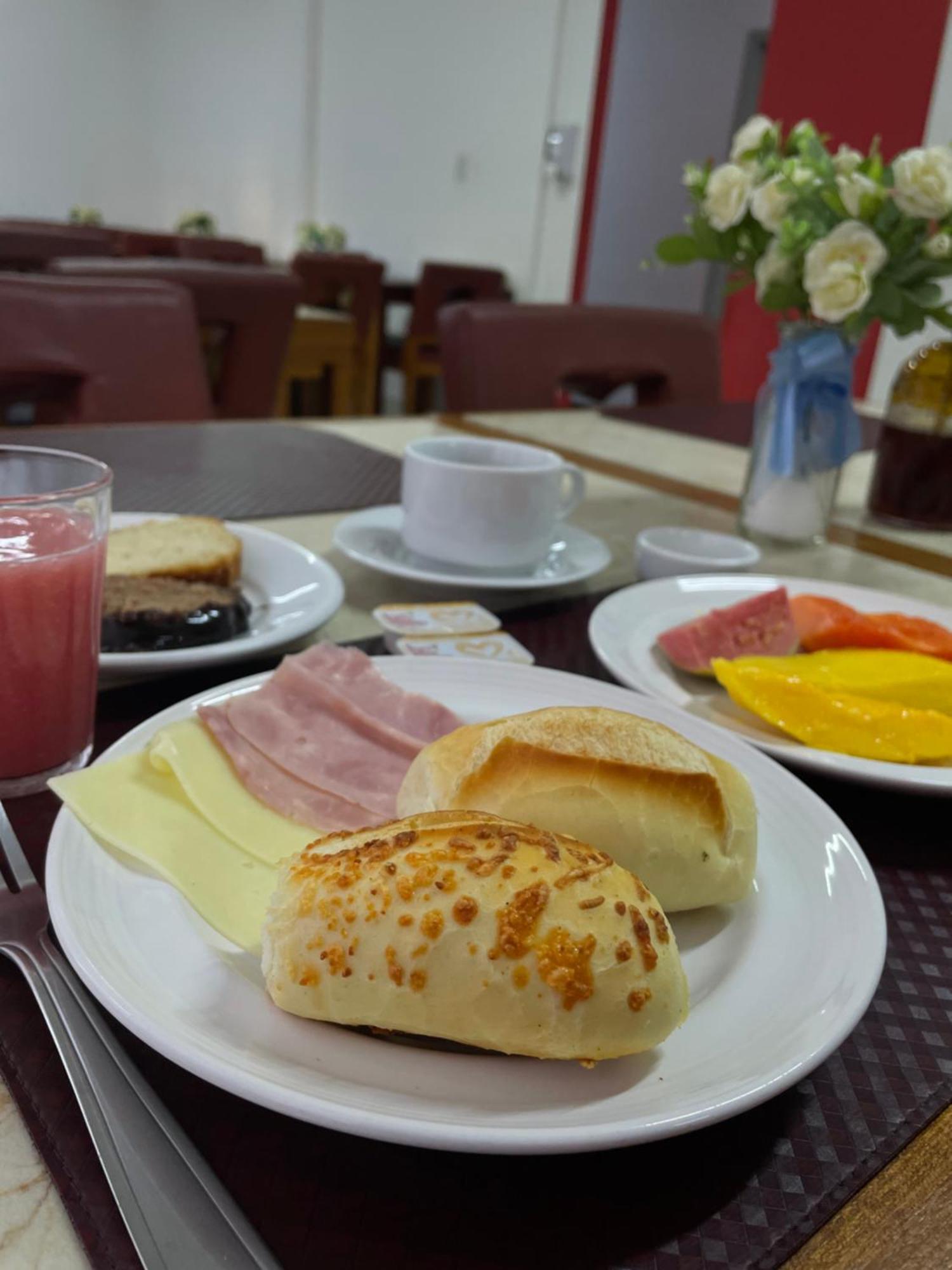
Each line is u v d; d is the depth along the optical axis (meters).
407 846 0.30
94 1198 0.25
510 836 0.30
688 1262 0.25
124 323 1.34
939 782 0.48
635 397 1.97
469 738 0.39
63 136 6.76
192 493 0.92
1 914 0.34
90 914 0.32
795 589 0.77
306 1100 0.25
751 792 0.40
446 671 0.54
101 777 0.40
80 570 0.43
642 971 0.28
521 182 4.50
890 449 1.08
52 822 0.42
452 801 0.37
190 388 1.39
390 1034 0.30
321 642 0.56
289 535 0.85
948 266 0.90
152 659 0.52
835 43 3.01
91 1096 0.27
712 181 0.97
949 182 0.86
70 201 6.94
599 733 0.38
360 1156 0.28
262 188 6.31
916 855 0.47
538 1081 0.28
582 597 0.78
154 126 7.06
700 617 0.70
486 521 0.74
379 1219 0.26
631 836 0.35
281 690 0.48
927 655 0.64
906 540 1.04
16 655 0.42
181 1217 0.24
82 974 0.29
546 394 1.69
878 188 0.89
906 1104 0.31
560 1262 0.25
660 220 4.69
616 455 1.32
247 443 1.15
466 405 1.64
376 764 0.44
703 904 0.37
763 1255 0.26
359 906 0.29
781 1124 0.30
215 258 4.78
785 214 0.93
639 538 0.86
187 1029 0.27
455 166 4.86
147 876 0.35
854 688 0.57
